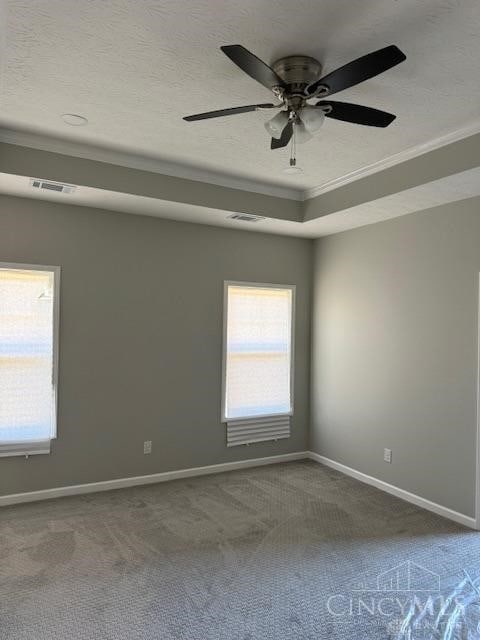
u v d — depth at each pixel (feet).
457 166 10.32
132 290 14.53
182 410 15.42
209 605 8.47
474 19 6.49
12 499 12.92
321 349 17.44
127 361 14.49
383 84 8.23
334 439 16.70
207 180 13.46
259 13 6.47
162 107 9.37
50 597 8.64
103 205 13.56
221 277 16.08
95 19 6.62
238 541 10.97
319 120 7.38
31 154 11.11
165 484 14.79
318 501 13.53
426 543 11.01
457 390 12.39
